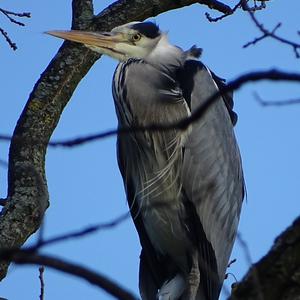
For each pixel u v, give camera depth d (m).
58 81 8.77
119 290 2.77
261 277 3.52
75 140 3.44
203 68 9.92
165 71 9.83
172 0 9.77
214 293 9.30
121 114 10.02
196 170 9.67
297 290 3.47
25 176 7.70
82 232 3.06
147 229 9.70
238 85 3.21
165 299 9.12
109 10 9.79
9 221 7.38
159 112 9.73
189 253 9.55
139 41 9.91
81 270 2.78
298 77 3.14
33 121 8.38
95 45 9.31
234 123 10.70
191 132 9.62
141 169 9.83
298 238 3.51
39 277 5.88
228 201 9.95
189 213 9.69
